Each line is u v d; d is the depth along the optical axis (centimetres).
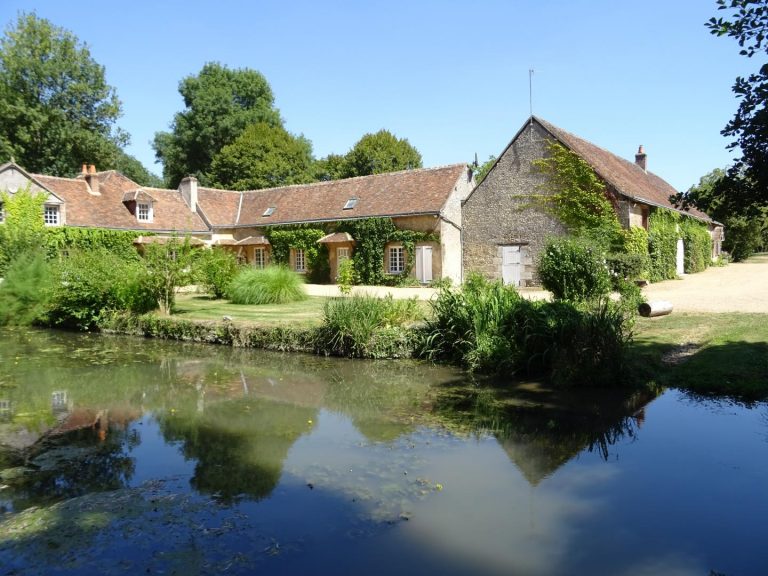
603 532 407
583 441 605
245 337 1272
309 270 2888
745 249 3897
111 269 1591
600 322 816
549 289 1332
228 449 608
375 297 1244
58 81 3684
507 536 405
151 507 461
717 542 390
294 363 1089
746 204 470
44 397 856
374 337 1100
